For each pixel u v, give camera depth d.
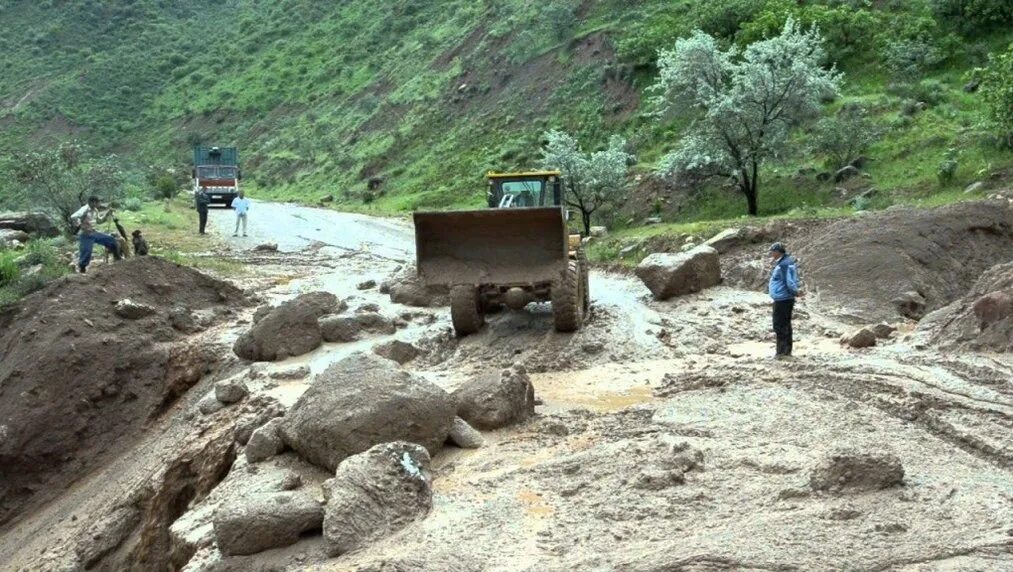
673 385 11.44
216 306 20.30
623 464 8.23
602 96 48.78
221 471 11.65
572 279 14.48
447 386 12.19
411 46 84.69
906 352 11.88
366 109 75.00
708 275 17.83
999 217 17.70
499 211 14.23
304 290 21.55
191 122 97.44
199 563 7.61
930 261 16.27
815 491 7.12
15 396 17.47
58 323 18.41
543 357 13.59
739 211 30.97
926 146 29.08
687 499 7.27
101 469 17.02
